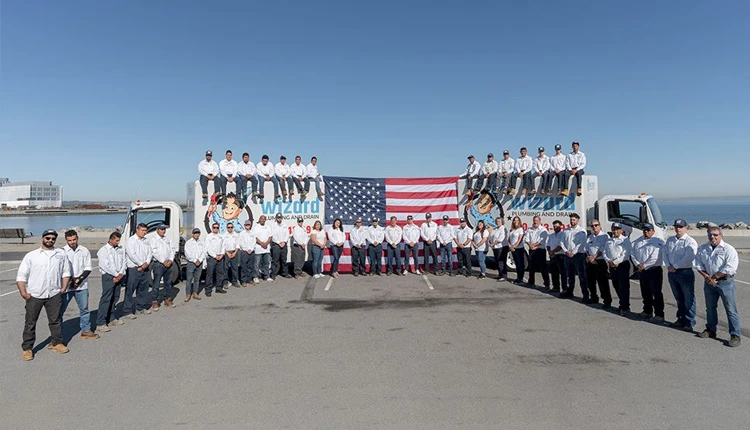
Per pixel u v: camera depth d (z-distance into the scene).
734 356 6.14
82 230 34.12
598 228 9.26
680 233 7.43
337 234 13.31
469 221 14.42
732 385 5.13
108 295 7.63
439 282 12.27
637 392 4.95
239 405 4.68
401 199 14.63
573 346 6.61
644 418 4.34
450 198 14.66
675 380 5.29
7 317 8.78
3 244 24.81
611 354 6.24
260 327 7.78
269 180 13.73
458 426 4.19
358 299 10.10
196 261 10.23
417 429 4.14
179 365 5.91
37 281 6.25
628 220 12.32
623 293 8.54
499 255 12.49
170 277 9.59
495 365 5.82
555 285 10.84
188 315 8.73
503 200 14.11
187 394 4.97
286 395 4.92
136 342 6.96
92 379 5.44
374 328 7.65
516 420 4.30
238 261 11.93
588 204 13.23
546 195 13.49
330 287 11.62
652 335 7.16
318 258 13.24
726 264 6.59
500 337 7.07
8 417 4.45
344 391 5.02
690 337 7.04
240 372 5.62
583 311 8.84
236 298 10.34
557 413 4.45
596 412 4.47
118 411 4.56
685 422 4.25
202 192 12.79
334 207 14.39
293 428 4.18
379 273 13.59
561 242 10.23
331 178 14.45
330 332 7.42
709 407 4.57
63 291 6.59
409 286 11.68
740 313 8.57
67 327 8.00
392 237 13.67
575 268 9.88
